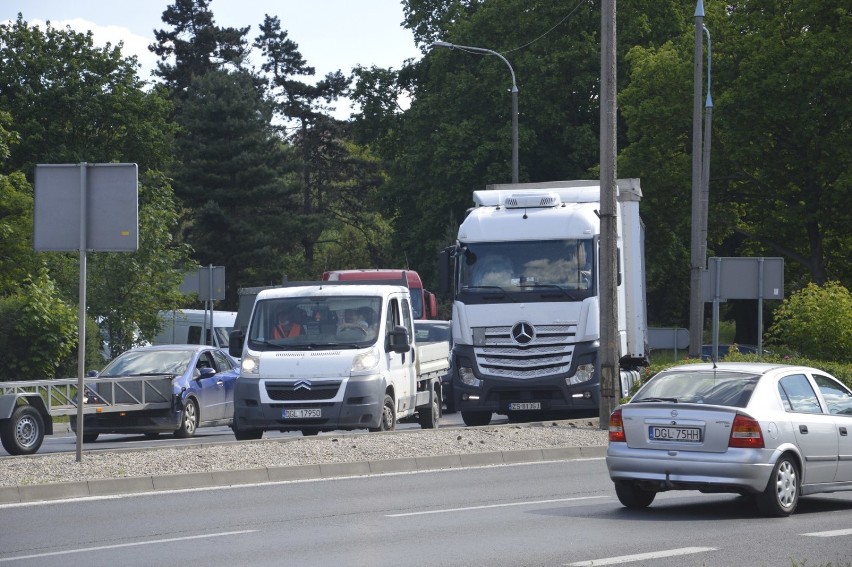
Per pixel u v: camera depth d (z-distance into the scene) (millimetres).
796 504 30094
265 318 46781
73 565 21609
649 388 30609
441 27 138250
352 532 25500
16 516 28281
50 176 35875
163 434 58281
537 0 125188
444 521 27203
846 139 100000
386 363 46625
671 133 109562
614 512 29109
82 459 37156
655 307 140750
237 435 46938
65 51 130250
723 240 119062
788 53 101562
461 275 53688
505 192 56000
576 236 52875
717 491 28891
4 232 97562
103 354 79062
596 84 123562
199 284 73188
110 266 80125
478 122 126250
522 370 52562
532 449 42219
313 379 44938
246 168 163375
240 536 24984
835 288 67250
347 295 47094
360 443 42156
